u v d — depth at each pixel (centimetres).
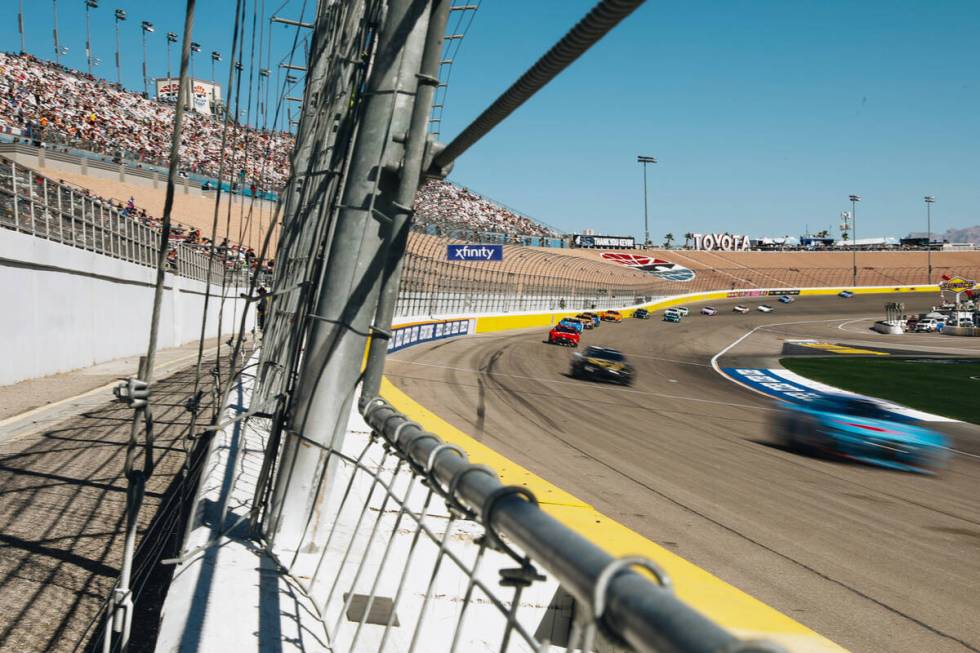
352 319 304
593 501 768
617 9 132
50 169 3834
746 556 631
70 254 1232
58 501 471
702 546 646
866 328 6944
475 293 4450
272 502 316
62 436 675
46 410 823
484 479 145
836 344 5094
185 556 278
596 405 1736
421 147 279
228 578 266
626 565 87
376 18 316
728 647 63
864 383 2933
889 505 923
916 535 777
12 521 427
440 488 173
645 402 1923
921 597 570
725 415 1805
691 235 12838
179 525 285
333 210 319
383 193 300
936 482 1135
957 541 768
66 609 321
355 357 308
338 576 252
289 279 407
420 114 277
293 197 414
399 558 364
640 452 1136
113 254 1520
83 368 1321
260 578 272
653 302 8162
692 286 9688
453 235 4378
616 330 5322
